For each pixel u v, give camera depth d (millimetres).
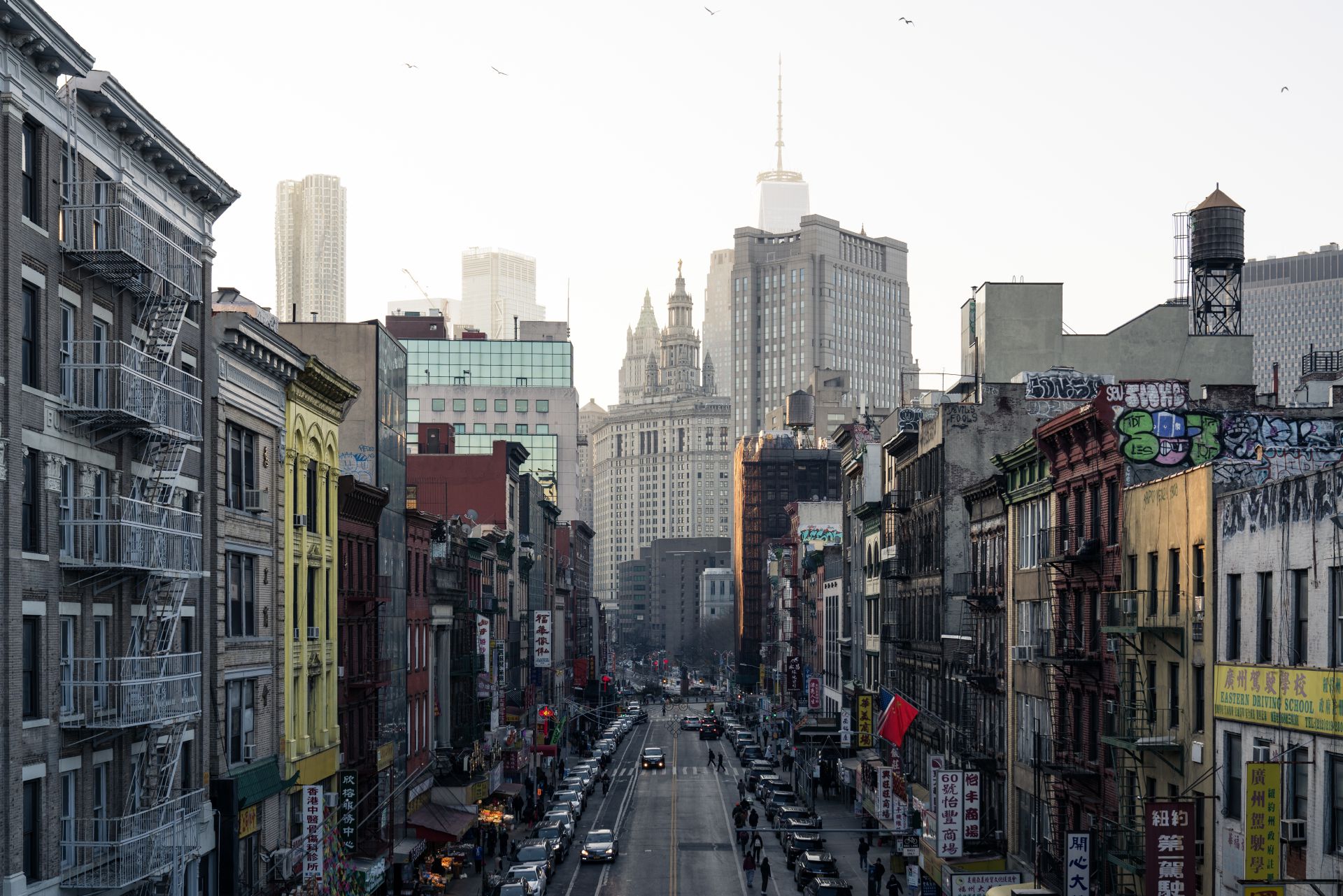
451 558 79812
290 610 48312
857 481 103750
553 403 193500
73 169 32938
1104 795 46688
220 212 42125
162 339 37000
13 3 28422
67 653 32656
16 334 29453
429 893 63594
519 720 111562
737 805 96125
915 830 65562
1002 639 60625
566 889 66875
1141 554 43375
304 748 49469
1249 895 29688
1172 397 48812
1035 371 70688
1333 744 30672
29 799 30500
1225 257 73438
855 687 98688
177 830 36156
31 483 30859
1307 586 32344
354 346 63625
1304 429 45125
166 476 36906
